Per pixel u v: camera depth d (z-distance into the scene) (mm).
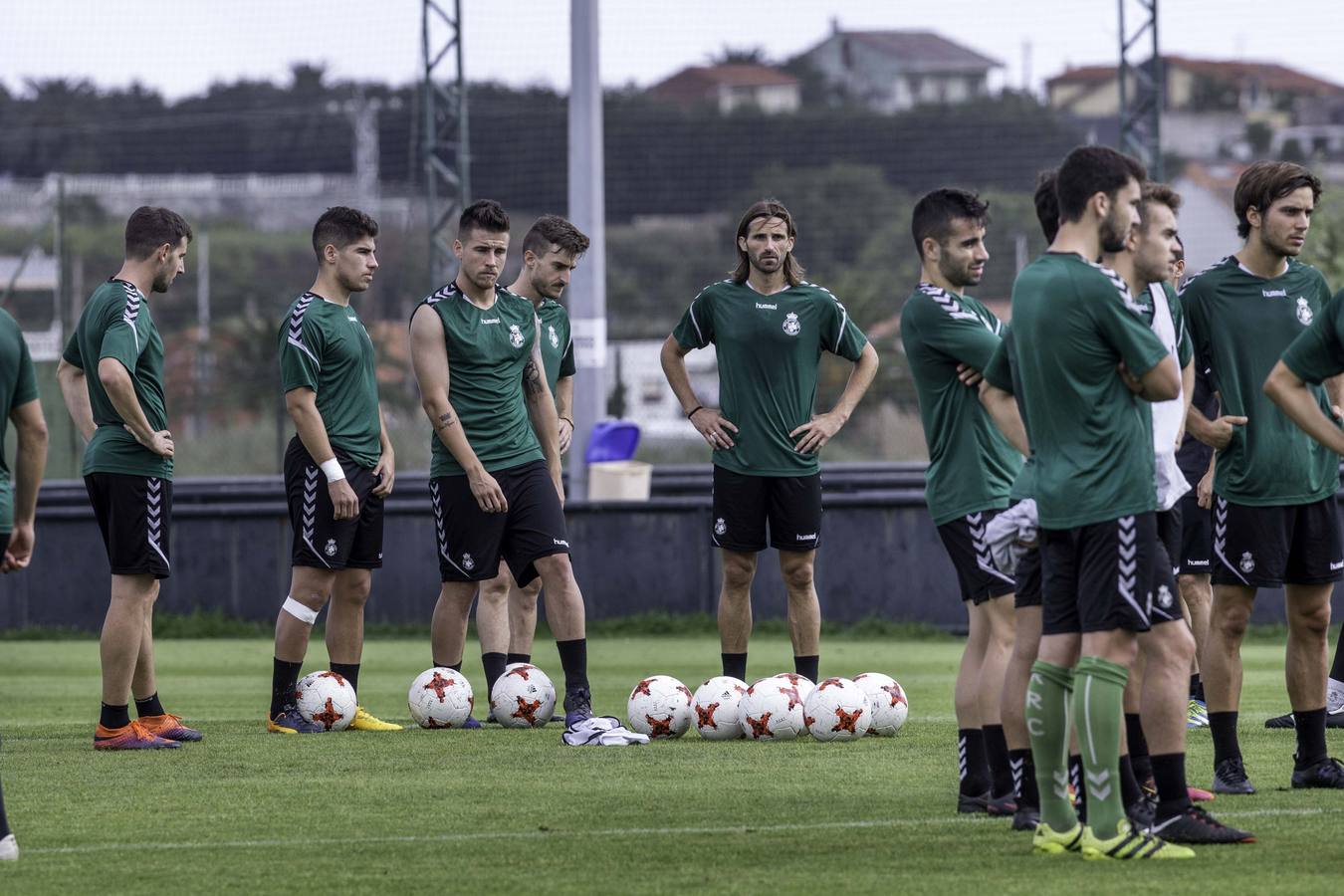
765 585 48219
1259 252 21453
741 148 136250
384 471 27297
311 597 26812
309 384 26375
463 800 19906
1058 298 16203
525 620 29797
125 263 25297
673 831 17891
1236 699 20344
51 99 167750
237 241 138250
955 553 19547
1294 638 20797
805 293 28656
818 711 25109
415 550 48344
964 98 158750
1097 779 16312
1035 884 15062
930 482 19922
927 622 47594
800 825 18188
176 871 16078
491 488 26391
